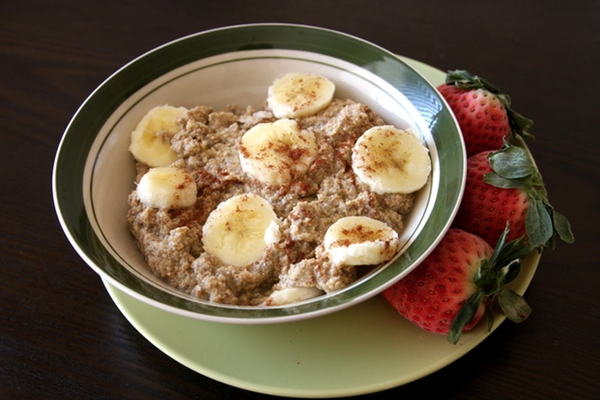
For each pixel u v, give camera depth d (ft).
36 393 0.99
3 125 1.34
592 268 1.11
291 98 1.21
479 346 1.02
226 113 1.23
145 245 1.07
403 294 0.99
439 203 1.03
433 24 1.53
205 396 0.99
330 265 1.00
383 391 0.99
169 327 1.01
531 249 0.96
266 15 1.55
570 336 1.03
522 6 1.56
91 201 1.08
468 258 0.98
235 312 0.92
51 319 1.07
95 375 1.01
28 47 1.48
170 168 1.13
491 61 1.44
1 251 1.16
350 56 1.24
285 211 1.10
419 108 1.16
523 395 0.98
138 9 1.57
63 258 1.15
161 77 1.23
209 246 1.06
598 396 0.98
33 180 1.26
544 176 1.24
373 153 1.10
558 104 1.36
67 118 1.35
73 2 1.58
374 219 1.06
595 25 1.51
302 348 0.99
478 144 1.18
